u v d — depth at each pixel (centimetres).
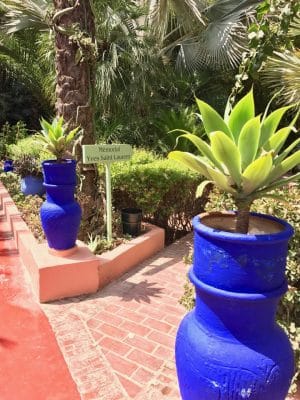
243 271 113
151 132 730
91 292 319
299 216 223
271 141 127
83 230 397
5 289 321
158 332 262
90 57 380
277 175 125
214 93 859
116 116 717
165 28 768
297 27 341
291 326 196
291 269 210
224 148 117
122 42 693
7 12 719
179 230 517
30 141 745
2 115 1073
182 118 699
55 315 281
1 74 1086
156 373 219
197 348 121
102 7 674
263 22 210
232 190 126
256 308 114
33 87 980
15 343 247
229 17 701
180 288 334
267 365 115
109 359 231
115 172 433
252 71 210
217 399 118
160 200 454
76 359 231
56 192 300
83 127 391
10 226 477
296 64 396
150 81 731
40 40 798
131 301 307
